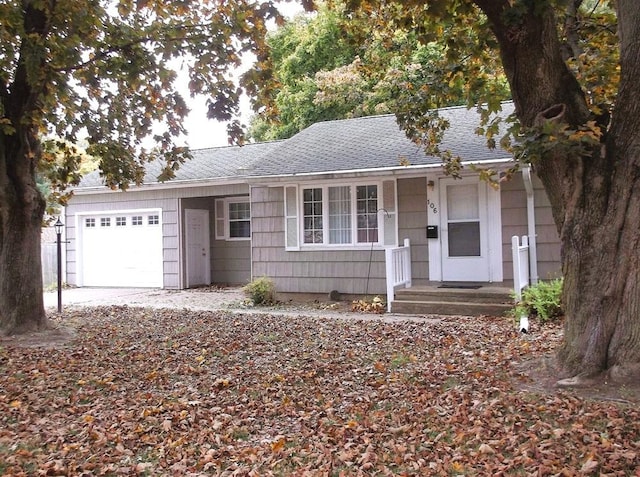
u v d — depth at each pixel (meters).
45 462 4.14
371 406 5.16
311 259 12.62
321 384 5.94
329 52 22.55
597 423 4.33
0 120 7.83
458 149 11.12
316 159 12.64
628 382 4.94
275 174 12.20
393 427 4.62
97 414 5.21
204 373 6.52
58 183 11.40
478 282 11.09
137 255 17.06
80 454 4.31
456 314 10.15
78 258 17.91
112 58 8.50
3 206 8.87
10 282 8.98
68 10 7.50
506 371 5.91
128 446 4.46
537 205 10.46
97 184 17.56
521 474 3.62
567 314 5.47
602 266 5.16
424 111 8.27
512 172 7.17
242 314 11.06
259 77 8.12
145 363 7.04
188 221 16.61
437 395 5.36
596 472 3.54
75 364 7.04
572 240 5.32
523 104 5.38
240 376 6.33
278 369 6.57
